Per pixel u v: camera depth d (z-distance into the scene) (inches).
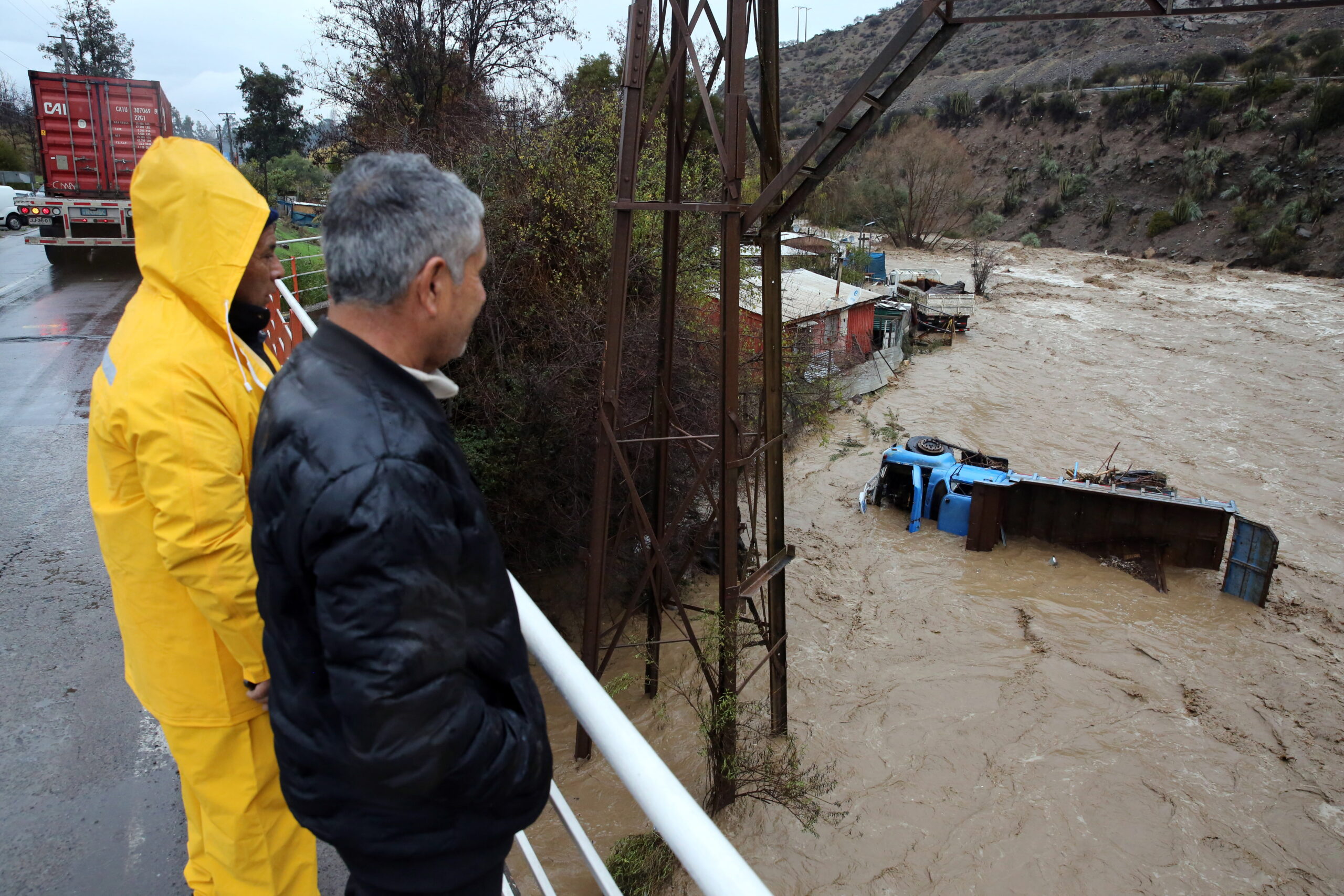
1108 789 393.4
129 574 69.4
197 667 70.4
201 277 68.6
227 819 74.0
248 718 73.2
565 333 531.5
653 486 437.1
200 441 64.1
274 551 43.5
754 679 470.0
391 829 44.6
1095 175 2591.0
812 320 895.7
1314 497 738.8
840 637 518.0
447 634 40.6
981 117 3267.7
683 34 309.1
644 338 540.7
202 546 63.6
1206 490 750.5
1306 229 1958.7
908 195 2311.8
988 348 1227.2
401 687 38.3
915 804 380.8
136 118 704.4
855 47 4992.6
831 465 784.9
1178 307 1530.5
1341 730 436.8
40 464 277.7
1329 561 624.7
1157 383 1067.3
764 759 364.5
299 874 79.3
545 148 600.4
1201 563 591.8
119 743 132.5
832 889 334.6
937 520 669.9
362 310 46.5
